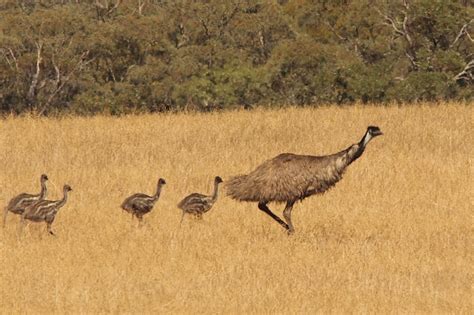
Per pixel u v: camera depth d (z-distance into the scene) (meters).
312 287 23.73
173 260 26.61
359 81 93.19
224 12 130.38
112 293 23.02
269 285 24.05
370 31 121.94
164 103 109.56
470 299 22.78
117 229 30.84
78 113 100.81
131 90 109.12
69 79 118.12
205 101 103.69
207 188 38.34
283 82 103.12
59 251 27.58
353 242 29.19
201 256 27.42
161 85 109.81
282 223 31.30
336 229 31.50
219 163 43.84
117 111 100.94
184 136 53.94
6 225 32.22
